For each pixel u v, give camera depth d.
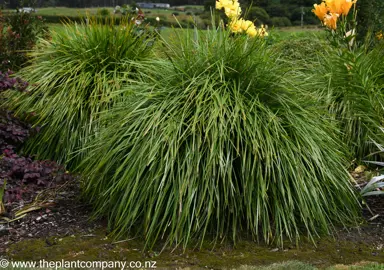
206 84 4.64
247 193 4.36
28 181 5.46
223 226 4.44
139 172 4.34
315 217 4.43
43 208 4.96
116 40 6.65
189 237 4.29
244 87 4.84
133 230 4.47
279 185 4.39
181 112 4.57
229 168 4.29
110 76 6.36
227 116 4.46
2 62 7.43
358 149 6.19
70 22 7.32
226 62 4.85
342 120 6.27
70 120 6.07
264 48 5.04
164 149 4.41
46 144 6.20
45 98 6.27
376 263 3.97
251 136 4.35
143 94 4.71
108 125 4.97
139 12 7.80
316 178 4.49
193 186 4.26
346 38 6.53
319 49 8.05
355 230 4.61
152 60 5.42
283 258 4.12
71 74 6.28
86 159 4.88
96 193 4.98
